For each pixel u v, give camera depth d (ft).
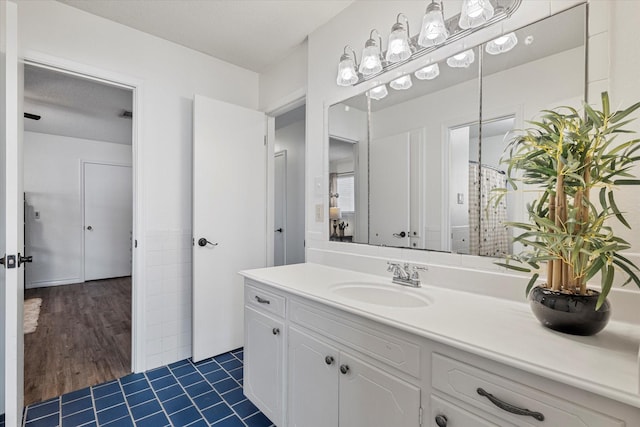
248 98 9.20
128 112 12.25
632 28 3.20
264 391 5.36
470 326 3.08
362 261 5.92
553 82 3.74
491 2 4.19
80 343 8.96
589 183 2.75
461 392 2.81
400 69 5.40
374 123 5.83
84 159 17.16
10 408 4.33
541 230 3.03
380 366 3.50
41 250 15.96
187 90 8.00
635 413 2.00
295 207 13.38
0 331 5.52
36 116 12.72
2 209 5.40
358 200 6.11
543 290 3.02
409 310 3.60
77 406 6.01
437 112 4.90
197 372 7.32
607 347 2.59
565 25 3.65
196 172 7.71
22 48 5.81
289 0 6.12
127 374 7.23
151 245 7.47
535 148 3.03
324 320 4.21
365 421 3.65
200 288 7.81
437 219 4.86
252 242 8.80
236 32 7.27
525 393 2.43
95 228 17.52
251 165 8.78
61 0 6.15
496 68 4.24
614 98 3.29
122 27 7.00
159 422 5.56
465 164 4.55
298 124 13.08
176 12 6.54
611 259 2.50
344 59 5.81
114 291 15.01
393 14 5.47
